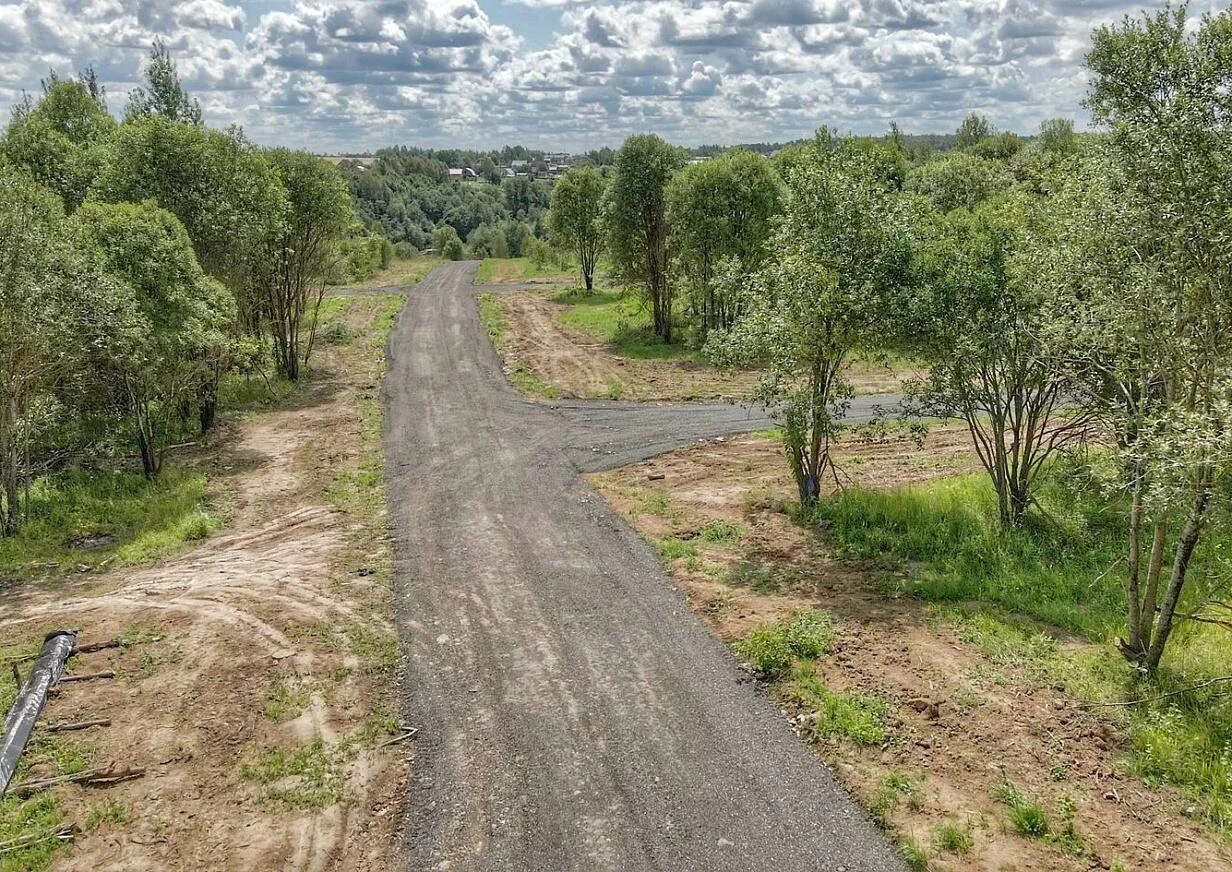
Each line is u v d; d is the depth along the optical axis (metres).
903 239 13.97
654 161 34.66
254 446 22.05
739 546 14.69
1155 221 9.12
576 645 11.37
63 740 9.41
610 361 31.92
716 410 24.52
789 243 15.26
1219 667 9.98
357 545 15.20
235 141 25.17
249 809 8.30
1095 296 10.19
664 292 35.75
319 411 25.52
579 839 7.77
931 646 10.91
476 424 23.52
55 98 36.12
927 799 8.06
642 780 8.57
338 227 30.02
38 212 16.47
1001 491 14.34
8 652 11.36
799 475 16.02
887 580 13.00
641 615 12.20
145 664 11.01
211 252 23.81
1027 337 13.08
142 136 23.48
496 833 7.89
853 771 8.54
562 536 15.35
